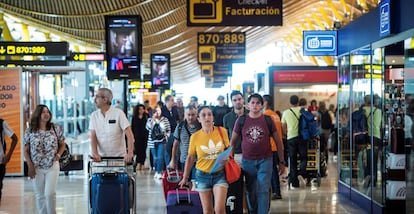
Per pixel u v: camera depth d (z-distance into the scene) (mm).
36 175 7508
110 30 14031
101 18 18734
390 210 8547
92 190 7125
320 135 13109
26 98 14766
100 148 7500
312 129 11812
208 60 23828
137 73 14000
